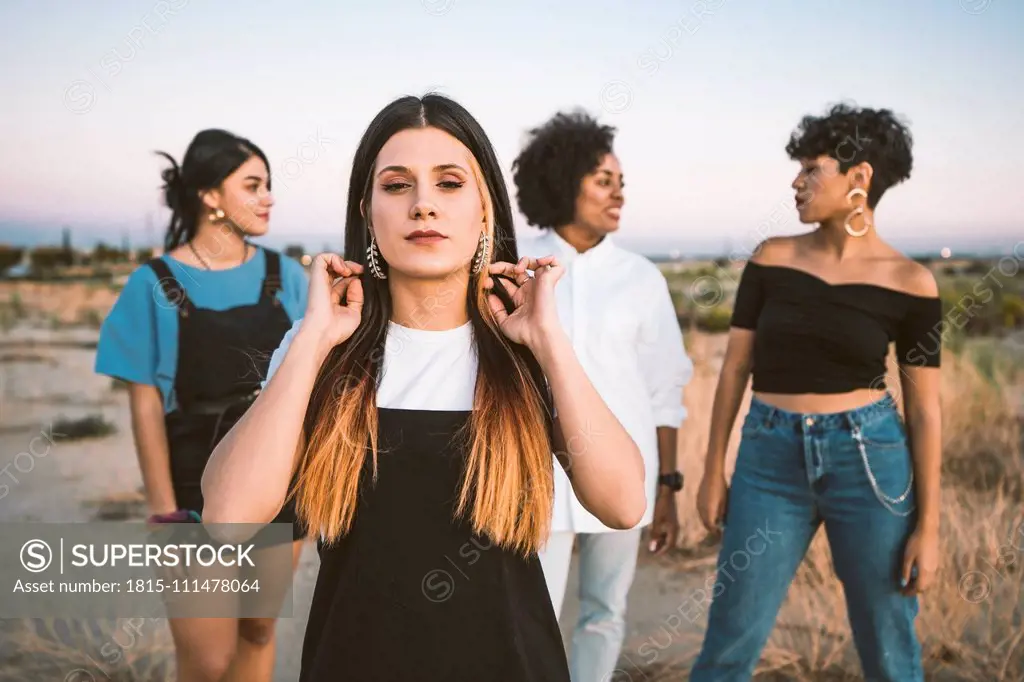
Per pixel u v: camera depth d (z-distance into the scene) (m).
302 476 1.65
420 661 1.57
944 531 4.29
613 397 3.07
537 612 1.67
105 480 5.65
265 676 2.87
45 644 3.42
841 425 2.85
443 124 1.70
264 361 2.41
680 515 4.75
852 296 2.85
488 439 1.64
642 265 3.21
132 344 2.92
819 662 3.54
